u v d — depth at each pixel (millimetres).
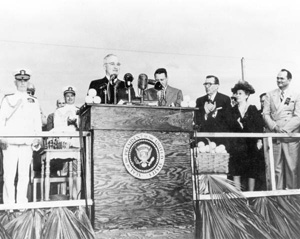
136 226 4078
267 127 7207
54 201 4156
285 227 4934
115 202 4051
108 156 4090
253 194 5016
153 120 4281
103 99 6227
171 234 4188
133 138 4180
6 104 5699
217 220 4574
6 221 4141
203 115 7059
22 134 4227
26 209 4156
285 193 5176
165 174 4262
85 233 3996
